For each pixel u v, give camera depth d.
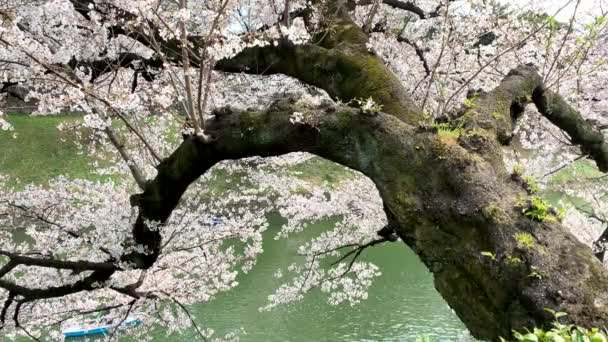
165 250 6.18
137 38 4.29
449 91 6.34
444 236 2.61
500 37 6.09
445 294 2.60
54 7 3.29
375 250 17.94
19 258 4.48
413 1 6.60
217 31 3.31
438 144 2.84
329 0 4.86
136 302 6.56
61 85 4.68
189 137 3.62
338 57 4.11
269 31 3.86
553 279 2.19
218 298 13.49
